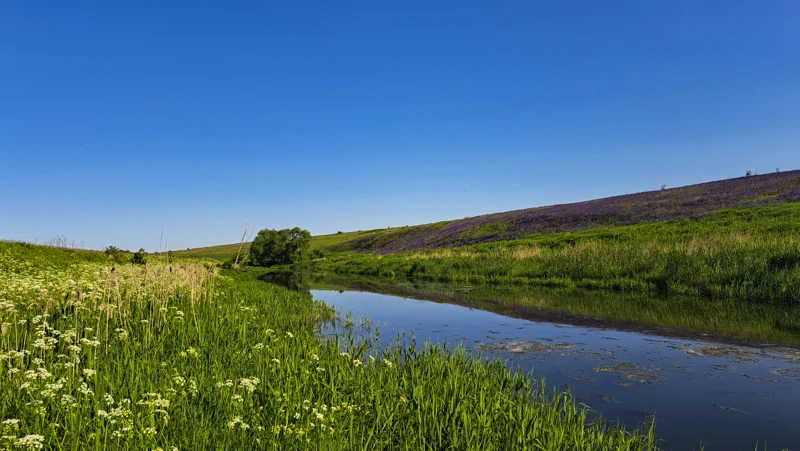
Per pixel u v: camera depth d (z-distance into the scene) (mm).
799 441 5996
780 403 7293
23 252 22094
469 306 18141
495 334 12664
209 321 10609
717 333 11961
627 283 20531
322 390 6344
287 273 46406
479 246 39594
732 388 7996
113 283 10711
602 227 36656
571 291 21078
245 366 7230
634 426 6480
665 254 21938
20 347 7355
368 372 7176
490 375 7602
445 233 56469
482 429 5422
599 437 5500
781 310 14453
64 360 6852
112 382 5879
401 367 8102
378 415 5594
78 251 29172
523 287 23656
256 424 4883
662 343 11148
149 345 8273
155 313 10102
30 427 4551
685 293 18312
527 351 10695
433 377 7219
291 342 9141
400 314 16484
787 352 10062
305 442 4594
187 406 5316
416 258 41031
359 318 15633
